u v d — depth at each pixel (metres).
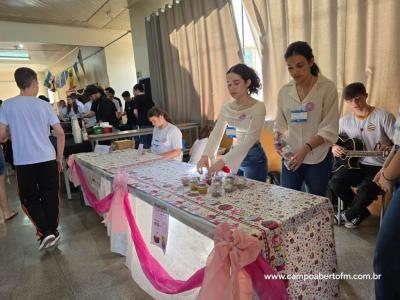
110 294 1.72
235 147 1.60
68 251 2.27
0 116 2.13
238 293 0.84
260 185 1.44
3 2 4.61
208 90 4.04
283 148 1.65
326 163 1.56
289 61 1.44
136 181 1.68
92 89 4.61
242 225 1.01
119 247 2.09
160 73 4.84
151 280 1.41
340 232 2.23
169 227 1.37
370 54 2.28
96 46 6.64
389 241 1.03
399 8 2.08
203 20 3.87
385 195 2.04
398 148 1.08
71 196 3.55
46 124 2.26
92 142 3.51
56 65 10.88
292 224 1.05
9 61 9.33
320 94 1.48
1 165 2.95
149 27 4.89
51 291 1.80
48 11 5.18
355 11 2.32
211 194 1.37
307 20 2.65
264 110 1.62
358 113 2.16
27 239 2.55
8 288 1.86
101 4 5.04
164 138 2.73
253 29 3.18
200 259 1.22
